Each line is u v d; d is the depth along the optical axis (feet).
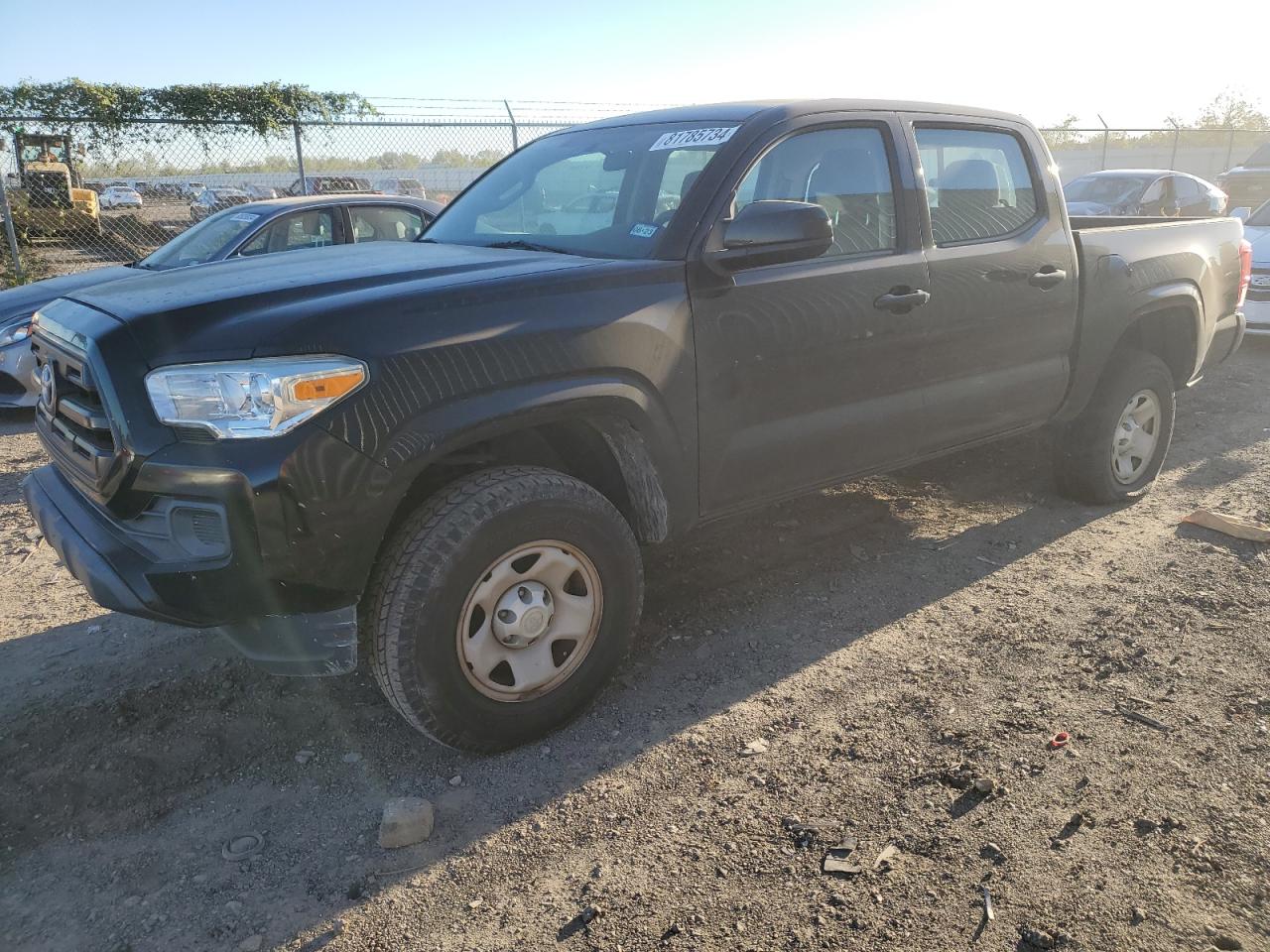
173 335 7.89
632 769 8.94
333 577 8.03
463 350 8.37
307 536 7.80
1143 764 8.67
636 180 11.19
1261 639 10.93
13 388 23.00
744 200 10.50
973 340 12.60
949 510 15.55
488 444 10.00
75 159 39.50
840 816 8.11
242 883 7.65
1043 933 6.72
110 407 7.95
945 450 12.93
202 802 8.68
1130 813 7.99
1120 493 15.43
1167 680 10.11
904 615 11.91
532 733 9.31
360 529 8.02
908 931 6.81
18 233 38.88
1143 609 11.77
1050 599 12.19
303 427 7.68
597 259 10.09
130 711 10.16
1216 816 7.91
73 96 37.81
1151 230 15.23
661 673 10.68
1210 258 16.01
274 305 8.23
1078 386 14.21
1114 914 6.89
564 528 9.03
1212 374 25.77
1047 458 17.98
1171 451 18.65
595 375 9.12
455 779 8.91
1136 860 7.43
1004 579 12.86
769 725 9.55
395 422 8.02
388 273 9.17
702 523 10.72
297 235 24.62
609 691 10.33
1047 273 13.23
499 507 8.57
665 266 9.78
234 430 7.63
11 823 8.41
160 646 11.63
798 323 10.66
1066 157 78.64
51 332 9.39
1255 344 30.32
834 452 11.48
